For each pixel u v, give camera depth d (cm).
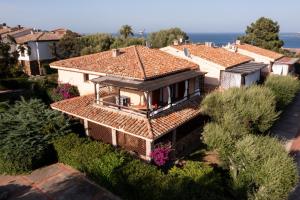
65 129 1933
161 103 2292
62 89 2858
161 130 1761
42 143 1758
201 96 2558
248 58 3428
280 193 1216
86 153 1614
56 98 2973
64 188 1524
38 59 5247
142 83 1947
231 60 3047
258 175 1300
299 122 2759
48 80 3772
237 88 2181
